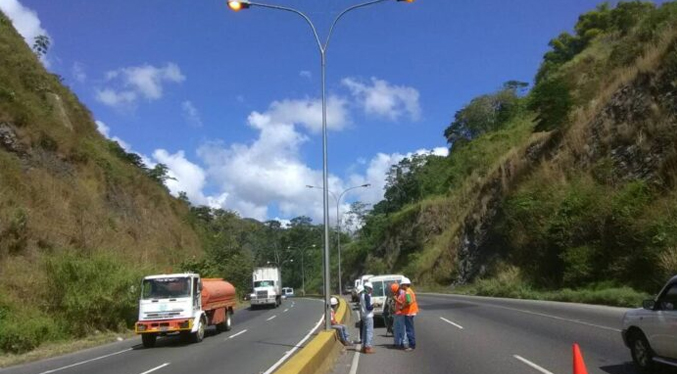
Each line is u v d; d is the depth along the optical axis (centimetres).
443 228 7250
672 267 2219
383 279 2217
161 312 1980
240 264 6356
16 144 3334
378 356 1319
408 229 8075
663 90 3142
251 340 1956
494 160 6688
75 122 4706
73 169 3856
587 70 5444
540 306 2505
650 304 938
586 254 3038
